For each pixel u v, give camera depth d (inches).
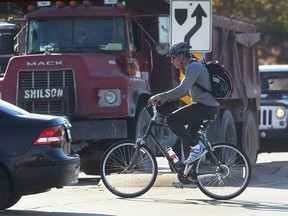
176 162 1417.3
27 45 1861.5
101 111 1750.7
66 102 1750.7
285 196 1488.7
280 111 2463.1
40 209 1354.6
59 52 1836.9
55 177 1259.8
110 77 1754.4
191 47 1619.1
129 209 1332.4
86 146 1796.3
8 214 1298.0
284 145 2527.1
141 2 1899.6
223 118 2092.8
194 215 1262.3
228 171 1413.6
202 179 1417.3
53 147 1266.0
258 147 2422.5
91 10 1839.3
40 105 1763.0
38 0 1876.2
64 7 1847.9
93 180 1913.1
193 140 1395.2
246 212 1290.6
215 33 2070.6
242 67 2311.8
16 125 1259.2
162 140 1807.3
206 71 1385.3
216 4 4731.8
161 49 1866.4
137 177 1444.4
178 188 1573.6
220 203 1392.7
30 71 1764.3
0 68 1883.6
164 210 1316.4
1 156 1245.7
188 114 1387.8
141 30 1903.3
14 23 1914.4
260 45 5103.3
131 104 1765.5
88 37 1839.3
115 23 1838.1
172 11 1685.5
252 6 4820.4
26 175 1249.4
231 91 1392.7
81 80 1753.2
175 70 1927.9
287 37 5083.7
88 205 1390.3
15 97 1765.5
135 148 1438.2
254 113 2423.7
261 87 2554.1
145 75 1908.2
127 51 1828.2
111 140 1824.6
